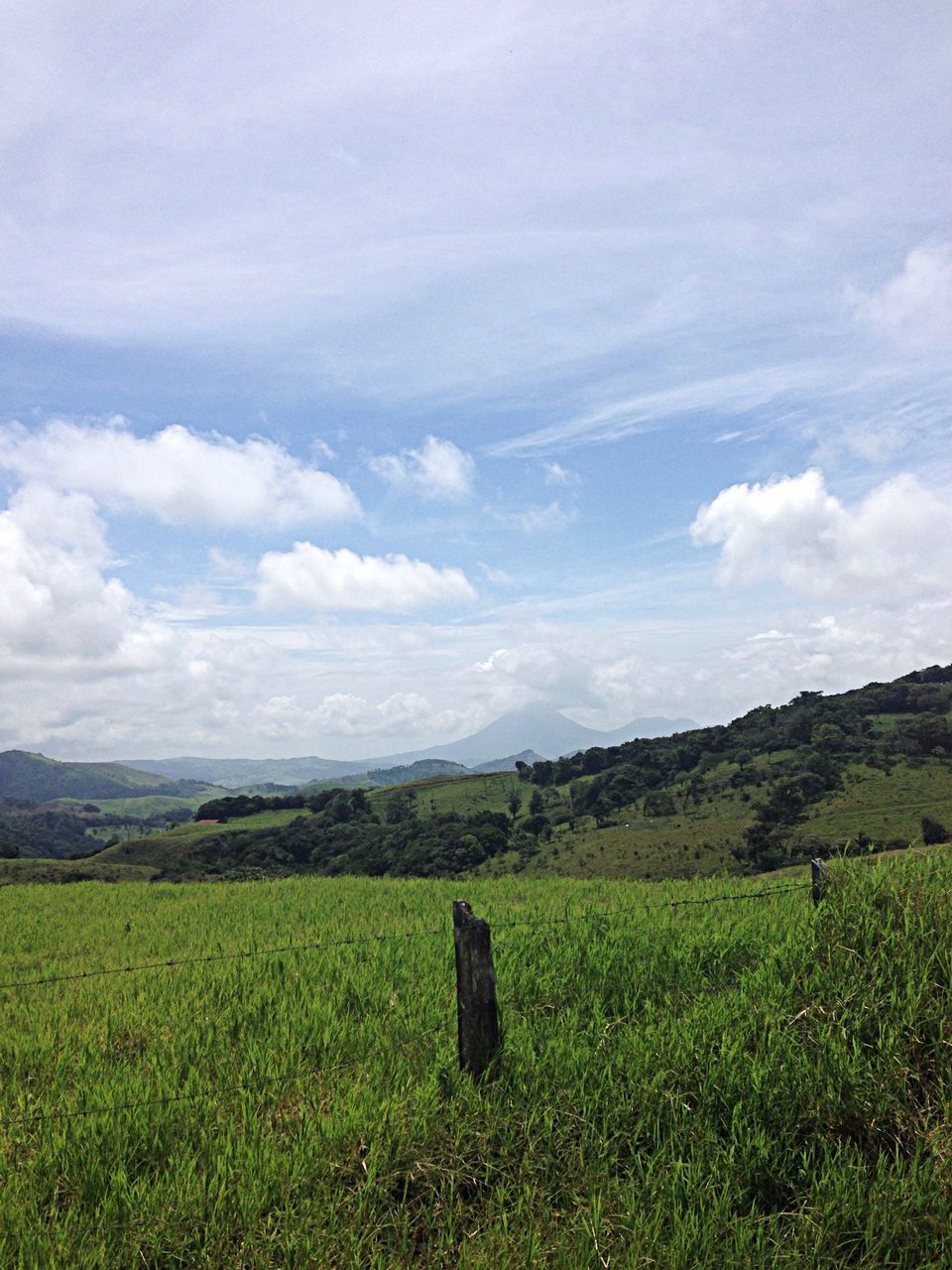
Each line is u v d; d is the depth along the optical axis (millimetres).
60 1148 5859
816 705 134750
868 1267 4840
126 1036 8781
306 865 98938
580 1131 6059
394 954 11195
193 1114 6246
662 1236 5078
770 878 16875
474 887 21391
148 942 15336
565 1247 4922
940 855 9109
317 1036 7879
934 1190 5273
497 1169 5676
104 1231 4977
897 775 97625
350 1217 5180
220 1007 9320
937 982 7168
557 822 115875
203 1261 4746
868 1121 5910
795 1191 5422
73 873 84750
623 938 10195
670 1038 7035
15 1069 7785
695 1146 5840
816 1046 6688
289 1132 6043
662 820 104812
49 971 12836
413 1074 6914
